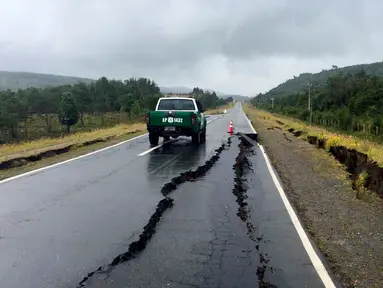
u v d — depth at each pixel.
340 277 4.40
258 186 8.98
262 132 25.56
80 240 5.11
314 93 70.44
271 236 5.58
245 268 4.42
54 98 92.19
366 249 5.28
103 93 98.69
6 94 84.06
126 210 6.45
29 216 6.13
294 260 4.75
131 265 4.42
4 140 63.03
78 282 3.98
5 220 5.93
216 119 44.50
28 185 8.35
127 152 13.85
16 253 4.69
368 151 11.09
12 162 11.35
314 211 7.14
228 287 3.96
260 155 14.38
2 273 4.17
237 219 6.25
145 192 7.70
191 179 9.38
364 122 37.75
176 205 7.00
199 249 4.94
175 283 4.01
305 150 16.22
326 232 5.96
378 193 8.45
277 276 4.31
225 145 16.67
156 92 121.00
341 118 41.81
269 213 6.75
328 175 10.71
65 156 12.80
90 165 10.95
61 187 8.15
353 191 8.80
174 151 14.24
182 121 15.79
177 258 4.64
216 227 5.81
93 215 6.18
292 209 7.03
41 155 13.07
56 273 4.18
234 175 9.95
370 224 6.40
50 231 5.44
